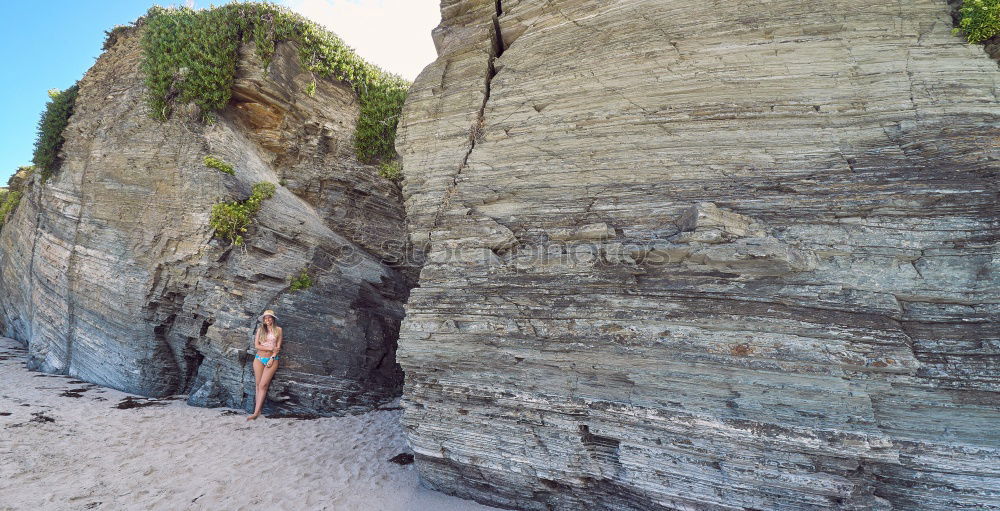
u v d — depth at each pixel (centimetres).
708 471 434
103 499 537
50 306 1196
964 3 466
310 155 1227
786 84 511
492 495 559
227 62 1084
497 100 642
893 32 488
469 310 573
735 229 467
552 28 642
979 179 426
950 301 412
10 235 1633
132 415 837
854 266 439
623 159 556
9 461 603
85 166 1159
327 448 757
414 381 604
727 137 519
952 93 455
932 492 378
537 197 588
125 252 1022
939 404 389
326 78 1267
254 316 949
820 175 476
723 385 442
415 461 611
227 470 646
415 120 693
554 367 514
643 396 468
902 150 458
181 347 1000
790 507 404
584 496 509
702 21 554
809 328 429
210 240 948
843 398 404
